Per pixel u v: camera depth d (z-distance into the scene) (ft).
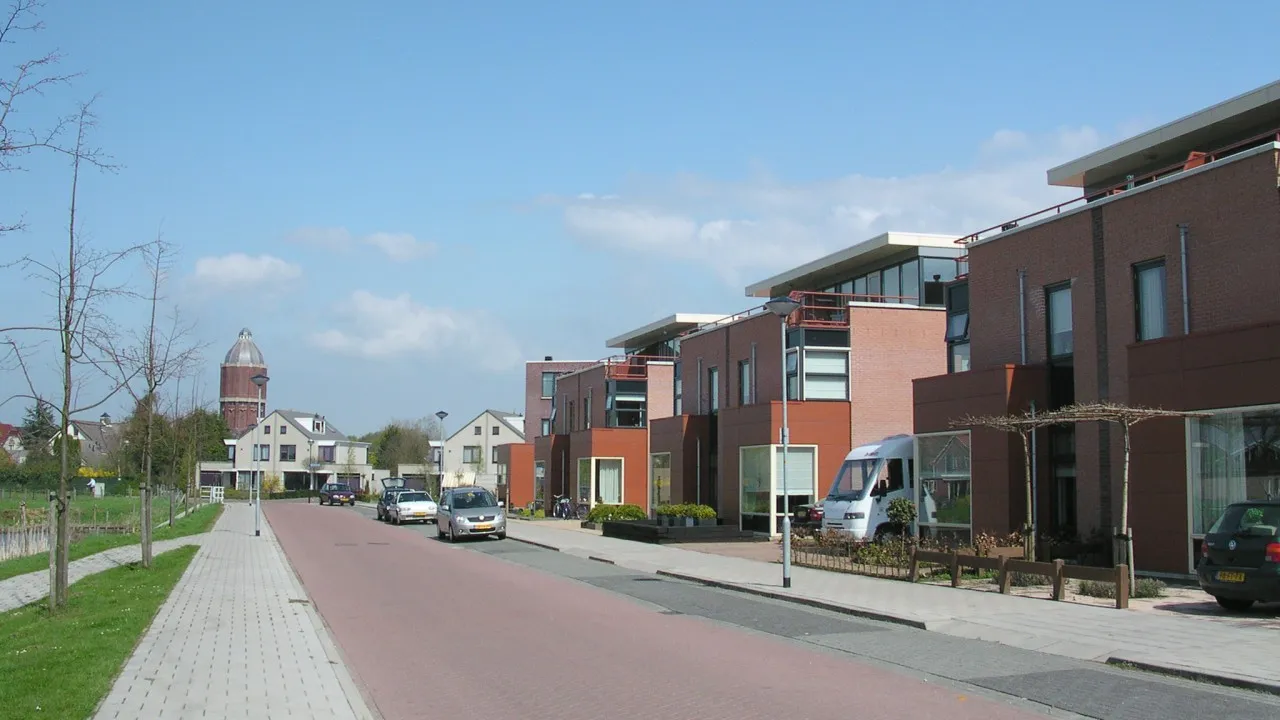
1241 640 37.37
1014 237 73.97
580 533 114.62
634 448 147.33
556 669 34.24
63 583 46.57
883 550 66.28
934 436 76.28
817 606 51.60
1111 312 64.75
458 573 70.49
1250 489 52.80
